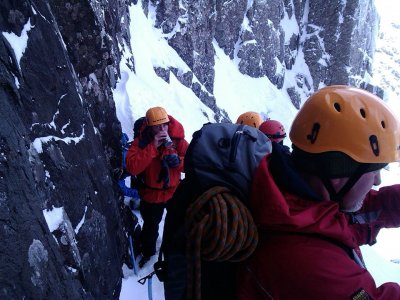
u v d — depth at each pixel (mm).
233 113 15914
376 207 1240
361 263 952
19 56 1954
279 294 856
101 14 5184
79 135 2742
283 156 972
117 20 8773
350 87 988
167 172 3852
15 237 1275
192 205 960
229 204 924
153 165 3891
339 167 888
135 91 8547
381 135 877
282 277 853
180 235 1042
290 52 21094
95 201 2811
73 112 2691
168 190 3971
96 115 3951
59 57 2596
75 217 2361
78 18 3467
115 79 8109
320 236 887
